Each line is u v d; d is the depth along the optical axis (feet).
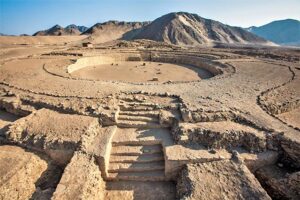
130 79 101.24
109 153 44.47
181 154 42.55
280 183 38.70
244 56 143.64
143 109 56.03
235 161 41.19
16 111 59.47
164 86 75.77
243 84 78.18
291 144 43.01
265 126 48.24
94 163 41.01
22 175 37.55
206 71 124.77
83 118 51.62
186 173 39.37
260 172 42.09
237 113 52.85
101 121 51.67
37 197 36.29
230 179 37.45
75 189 35.06
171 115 52.26
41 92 66.90
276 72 96.48
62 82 78.59
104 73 112.27
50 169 42.83
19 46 207.51
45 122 50.42
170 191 40.47
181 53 162.71
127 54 157.99
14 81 79.46
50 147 44.29
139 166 43.34
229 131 46.06
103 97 62.54
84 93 66.28
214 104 57.77
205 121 50.44
